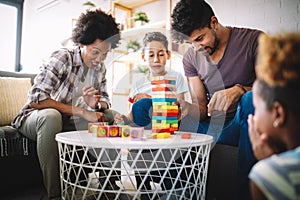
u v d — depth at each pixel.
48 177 1.11
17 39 2.67
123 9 2.35
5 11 2.60
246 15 1.20
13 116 1.59
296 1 1.05
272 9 1.12
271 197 0.47
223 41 1.22
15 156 1.32
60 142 0.95
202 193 0.95
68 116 1.34
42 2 2.60
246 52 1.15
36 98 1.25
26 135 1.31
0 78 1.67
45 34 2.58
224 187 1.09
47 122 1.12
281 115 0.58
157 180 1.09
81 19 1.44
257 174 0.50
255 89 0.66
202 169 0.95
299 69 0.56
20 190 1.33
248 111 1.00
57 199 1.11
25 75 1.86
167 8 1.83
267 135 0.62
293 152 0.52
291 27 1.06
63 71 1.37
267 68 0.60
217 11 1.30
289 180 0.46
